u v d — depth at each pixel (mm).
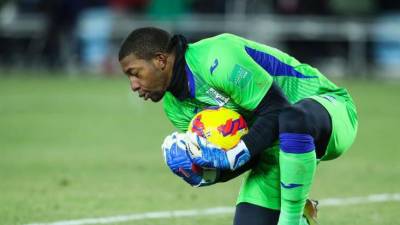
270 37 63469
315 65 64688
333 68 65000
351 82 61688
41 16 66625
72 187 24188
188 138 13891
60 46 65875
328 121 14211
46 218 20000
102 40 66125
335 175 26797
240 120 14094
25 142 33969
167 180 25562
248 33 63344
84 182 24984
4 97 51562
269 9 64562
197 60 14031
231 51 13883
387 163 29297
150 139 35250
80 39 65812
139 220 19984
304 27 63688
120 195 23062
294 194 13789
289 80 14773
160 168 27812
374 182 25531
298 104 14180
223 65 13781
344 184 25156
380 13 66875
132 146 33094
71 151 31562
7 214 20375
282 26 63750
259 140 13789
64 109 46062
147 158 29984
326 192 23828
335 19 63969
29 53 67188
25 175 26156
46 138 35188
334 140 14445
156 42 14062
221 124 13891
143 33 14141
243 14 63750
